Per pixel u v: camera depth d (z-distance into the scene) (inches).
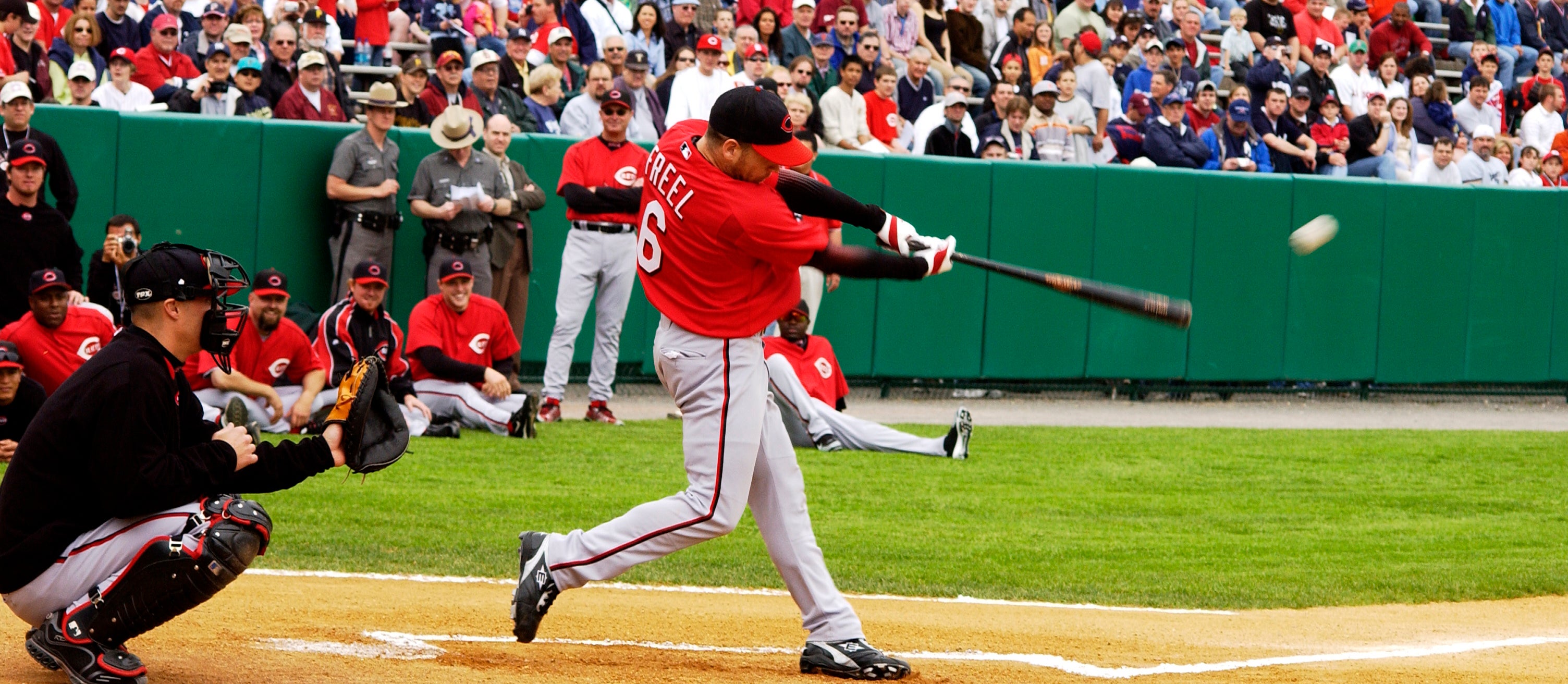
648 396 1840.6
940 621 778.8
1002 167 1923.0
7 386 1120.8
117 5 1814.7
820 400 1504.7
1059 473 1406.3
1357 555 1076.5
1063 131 2062.0
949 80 2212.1
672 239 599.5
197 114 1657.2
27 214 1310.3
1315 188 2049.7
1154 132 2059.5
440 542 971.3
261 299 1314.0
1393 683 641.6
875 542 1053.8
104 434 496.7
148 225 1620.3
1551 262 2167.8
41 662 531.2
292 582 799.1
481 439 1423.5
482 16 2048.5
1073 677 631.2
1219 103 2244.1
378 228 1610.5
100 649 517.7
